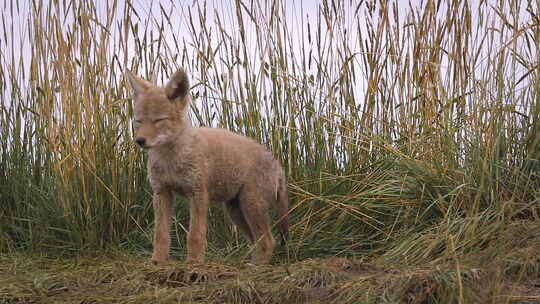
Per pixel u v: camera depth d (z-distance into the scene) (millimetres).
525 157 6953
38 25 7914
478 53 7473
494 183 6719
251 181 7035
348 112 8156
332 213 7668
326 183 7914
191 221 6629
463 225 6133
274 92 8062
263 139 8094
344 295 4961
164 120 6422
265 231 7035
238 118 8141
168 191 6766
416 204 7098
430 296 4809
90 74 7777
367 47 8188
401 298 4793
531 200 6641
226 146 6902
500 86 6867
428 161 7465
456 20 7711
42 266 6633
